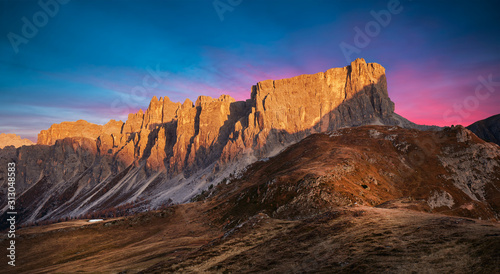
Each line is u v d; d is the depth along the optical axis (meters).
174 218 170.00
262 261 46.47
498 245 31.59
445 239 37.56
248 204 141.25
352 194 114.38
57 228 156.88
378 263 34.72
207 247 62.75
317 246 46.66
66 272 80.81
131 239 141.88
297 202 117.25
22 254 125.19
